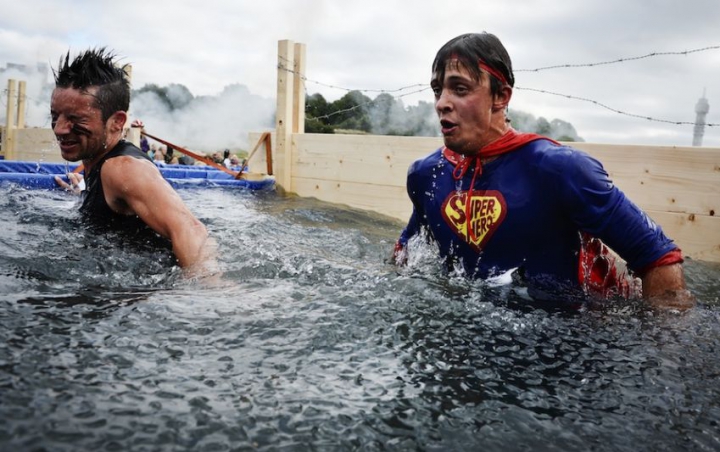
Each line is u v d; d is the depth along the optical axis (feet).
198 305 4.49
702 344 4.28
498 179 5.98
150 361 3.35
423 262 7.00
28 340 3.45
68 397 2.83
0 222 7.38
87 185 7.45
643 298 5.65
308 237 8.79
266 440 2.64
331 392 3.16
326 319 4.35
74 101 6.81
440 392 3.26
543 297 5.53
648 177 9.59
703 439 2.90
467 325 4.46
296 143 15.52
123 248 6.44
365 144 13.91
